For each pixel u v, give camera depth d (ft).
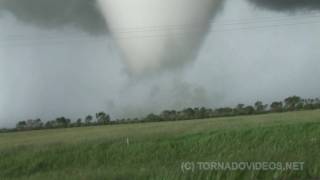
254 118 216.33
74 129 268.00
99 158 131.44
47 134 222.48
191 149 130.82
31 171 124.77
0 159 131.34
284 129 136.46
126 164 123.85
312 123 140.36
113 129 218.79
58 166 128.26
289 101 402.11
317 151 109.19
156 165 113.39
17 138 202.90
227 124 172.55
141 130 179.93
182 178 88.63
